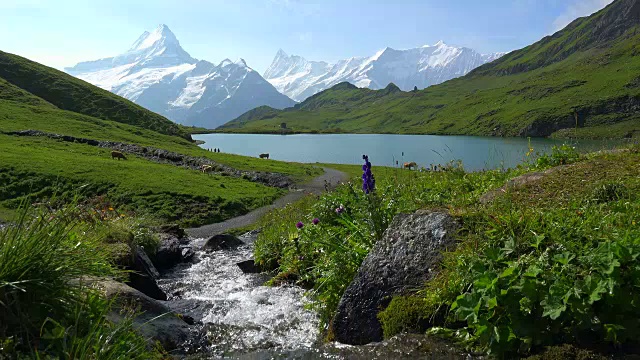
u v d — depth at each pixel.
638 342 4.05
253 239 18.36
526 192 7.93
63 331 4.02
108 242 9.91
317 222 10.22
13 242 4.40
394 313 5.53
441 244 6.10
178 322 6.73
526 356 4.29
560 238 5.20
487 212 6.27
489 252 5.25
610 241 4.80
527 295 4.48
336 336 6.02
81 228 7.68
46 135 59.56
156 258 13.92
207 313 7.89
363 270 6.36
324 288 7.95
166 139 94.81
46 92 110.94
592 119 179.00
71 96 113.06
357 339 5.80
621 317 4.15
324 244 8.55
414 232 6.44
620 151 9.98
